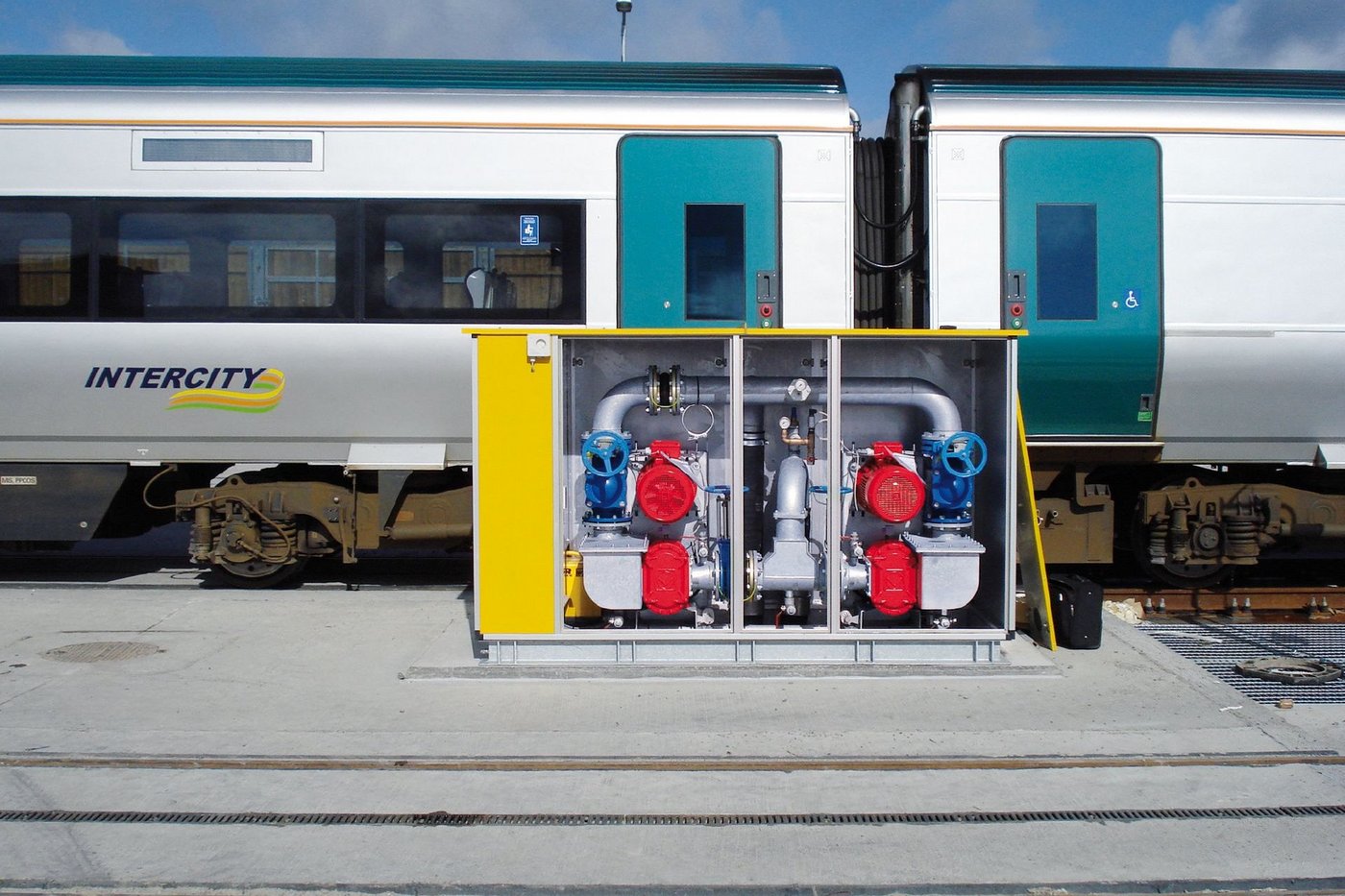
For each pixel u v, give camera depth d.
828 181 7.01
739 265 7.00
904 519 5.54
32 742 4.49
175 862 3.55
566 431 5.91
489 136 6.98
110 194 6.99
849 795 4.07
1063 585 6.01
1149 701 5.09
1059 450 7.25
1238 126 7.05
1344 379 7.15
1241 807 3.98
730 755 4.42
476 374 5.44
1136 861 3.59
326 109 6.97
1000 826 3.84
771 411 5.92
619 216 6.98
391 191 6.99
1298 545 7.58
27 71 7.07
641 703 5.03
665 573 5.54
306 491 7.38
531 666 5.41
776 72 7.14
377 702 5.04
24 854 3.59
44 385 7.11
